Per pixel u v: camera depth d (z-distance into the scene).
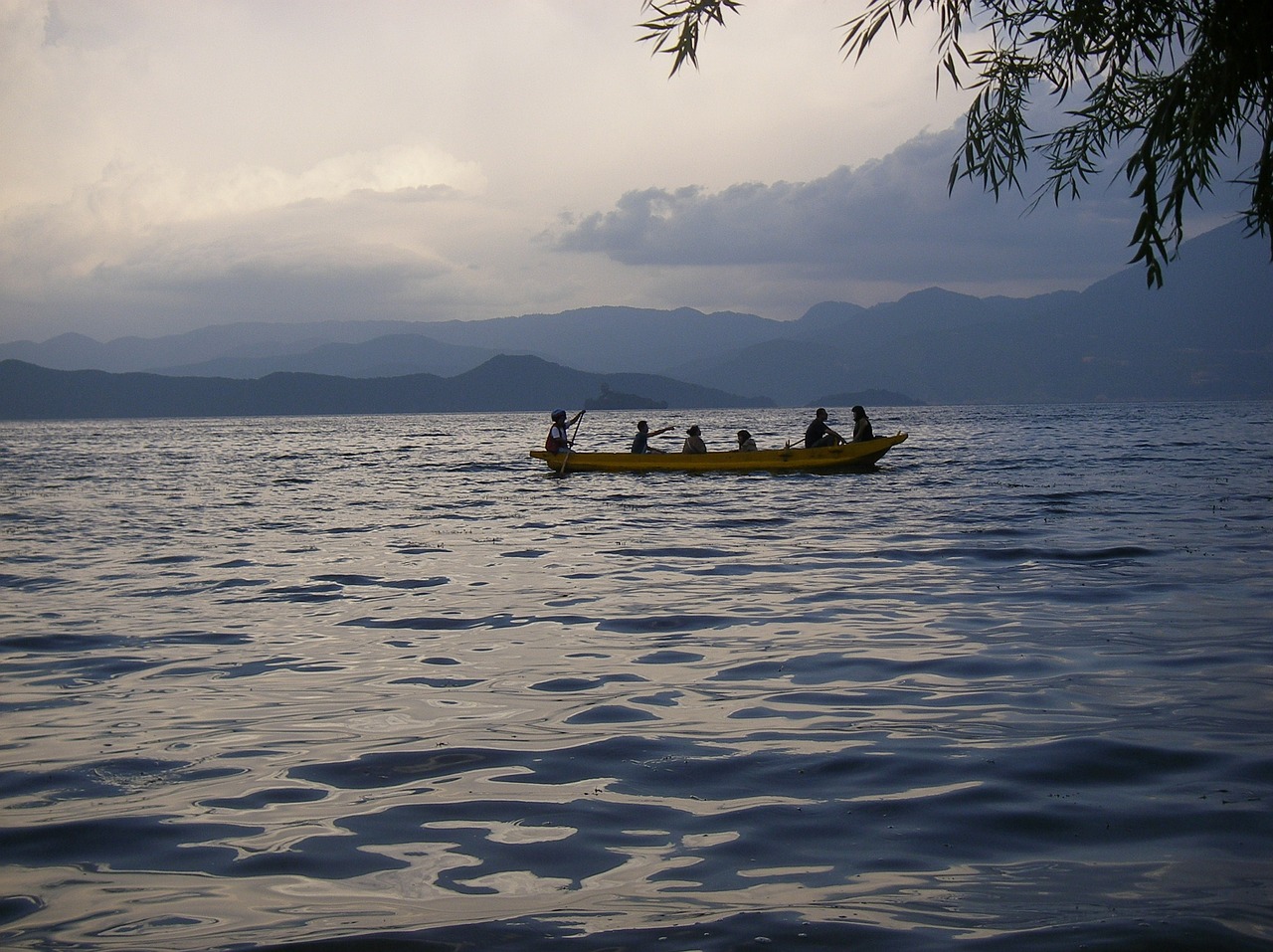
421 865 4.25
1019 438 58.41
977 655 7.88
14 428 179.38
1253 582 10.66
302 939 3.62
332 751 5.82
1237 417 105.62
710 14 4.84
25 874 4.21
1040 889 3.91
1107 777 5.16
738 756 5.62
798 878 4.06
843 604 10.12
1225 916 3.64
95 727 6.33
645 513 19.70
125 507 23.73
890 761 5.48
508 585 11.73
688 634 8.91
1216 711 6.24
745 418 168.50
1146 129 4.24
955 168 5.27
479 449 61.34
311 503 24.22
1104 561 12.38
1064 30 4.70
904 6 4.84
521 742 5.94
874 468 28.11
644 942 3.55
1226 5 4.00
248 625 9.59
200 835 4.61
